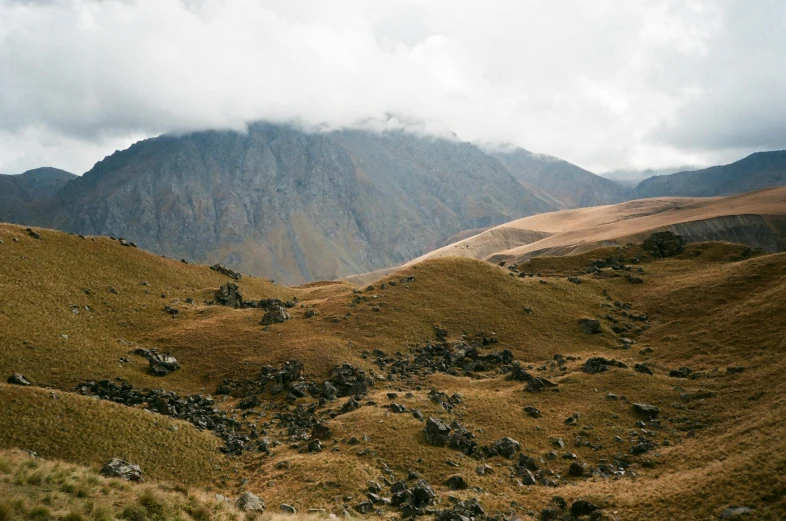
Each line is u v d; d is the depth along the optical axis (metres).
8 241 132.00
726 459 53.50
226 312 131.62
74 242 150.12
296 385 92.69
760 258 151.25
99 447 58.56
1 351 85.50
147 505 28.03
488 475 58.50
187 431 69.44
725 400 78.56
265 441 68.81
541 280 162.00
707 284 145.50
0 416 59.22
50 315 105.38
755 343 101.44
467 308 136.62
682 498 44.97
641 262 189.25
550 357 114.62
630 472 58.78
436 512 45.59
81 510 24.69
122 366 94.25
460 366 109.31
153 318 121.88
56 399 66.19
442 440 65.50
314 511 45.12
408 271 159.50
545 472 60.94
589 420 76.31
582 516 46.47
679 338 117.25
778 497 39.78
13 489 24.73
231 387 94.88
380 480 54.66
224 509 32.41
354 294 145.75
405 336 120.00
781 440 51.69
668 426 73.69
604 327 132.12
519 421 74.94
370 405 79.56
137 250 168.25
